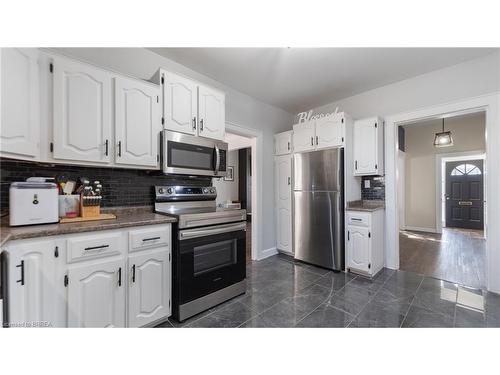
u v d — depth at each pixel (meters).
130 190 2.06
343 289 2.38
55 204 1.44
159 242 1.69
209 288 1.96
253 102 3.35
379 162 2.90
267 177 3.58
